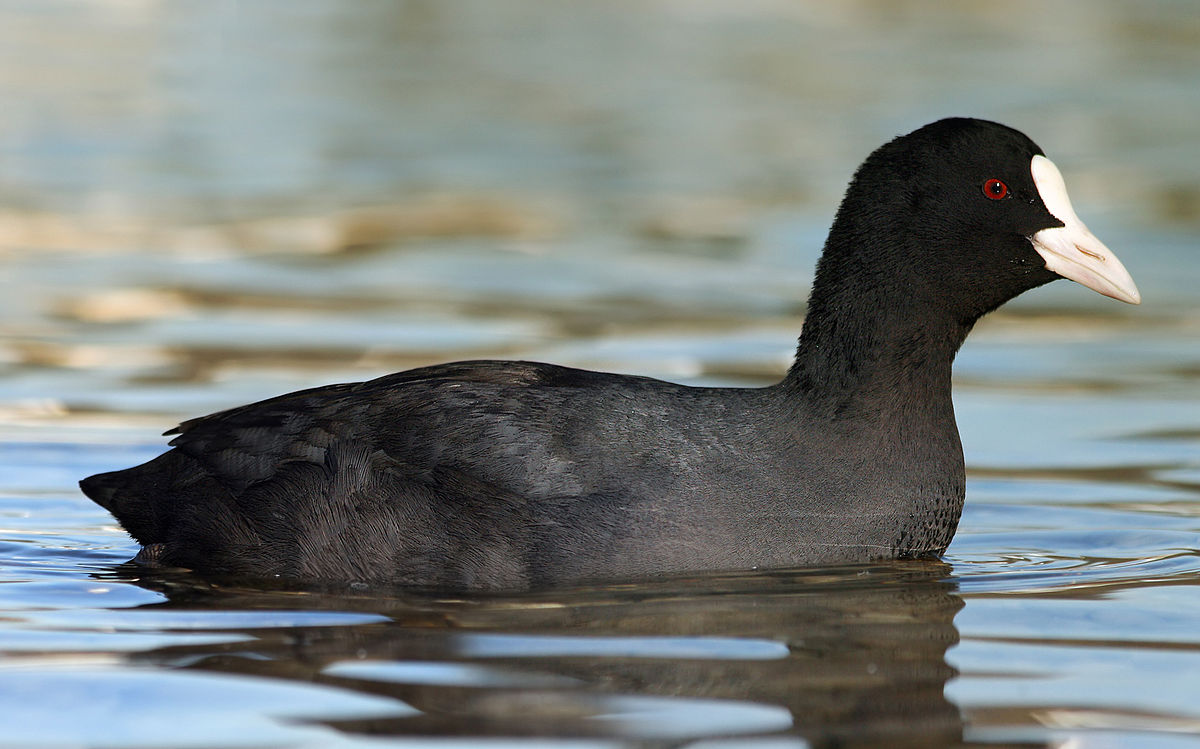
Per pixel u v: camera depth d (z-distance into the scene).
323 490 10.38
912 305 10.70
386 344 17.84
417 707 7.59
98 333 18.36
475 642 8.70
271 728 7.30
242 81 39.75
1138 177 28.33
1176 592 10.02
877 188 10.86
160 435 14.50
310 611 9.46
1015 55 44.47
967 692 7.94
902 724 7.46
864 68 42.47
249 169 29.20
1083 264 10.64
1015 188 10.72
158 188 27.22
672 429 10.31
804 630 8.99
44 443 14.22
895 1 57.12
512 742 7.14
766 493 10.19
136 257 22.33
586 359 17.23
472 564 10.05
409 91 38.97
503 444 10.24
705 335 18.50
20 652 8.53
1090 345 18.75
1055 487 13.32
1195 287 21.34
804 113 35.97
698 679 8.06
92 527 11.98
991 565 10.86
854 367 10.63
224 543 10.63
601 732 7.28
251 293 20.48
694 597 9.62
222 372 16.67
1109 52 44.91
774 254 23.12
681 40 48.56
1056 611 9.52
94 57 42.81
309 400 10.98
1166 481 13.45
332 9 55.03
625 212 26.08
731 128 34.31
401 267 22.17
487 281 21.39
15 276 21.05
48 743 7.12
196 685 7.93
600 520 9.99
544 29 50.97
